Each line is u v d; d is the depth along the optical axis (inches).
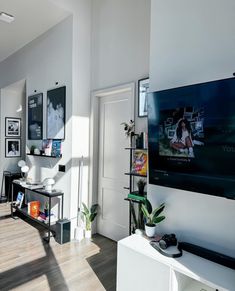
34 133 156.6
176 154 70.3
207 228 67.9
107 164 126.6
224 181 59.5
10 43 163.6
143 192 95.8
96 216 131.0
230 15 63.9
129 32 111.2
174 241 68.8
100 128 131.2
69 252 106.2
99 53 126.1
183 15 74.2
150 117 77.6
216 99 60.1
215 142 60.8
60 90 131.3
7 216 156.0
